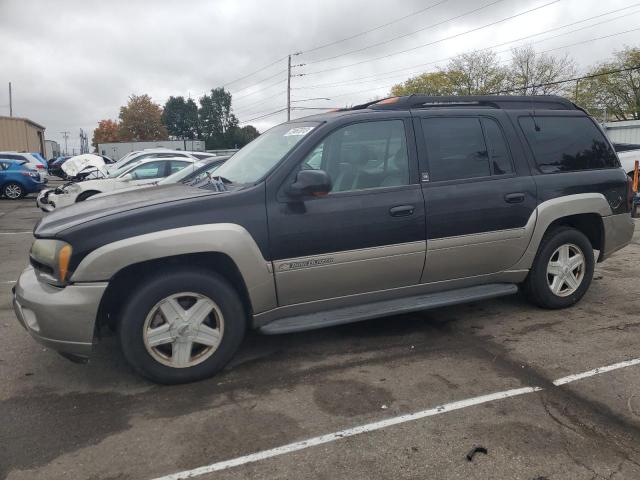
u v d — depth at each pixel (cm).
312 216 379
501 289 464
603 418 316
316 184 358
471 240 438
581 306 522
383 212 399
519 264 473
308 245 379
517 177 460
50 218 380
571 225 521
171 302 356
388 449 289
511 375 376
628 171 1230
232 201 363
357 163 404
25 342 451
